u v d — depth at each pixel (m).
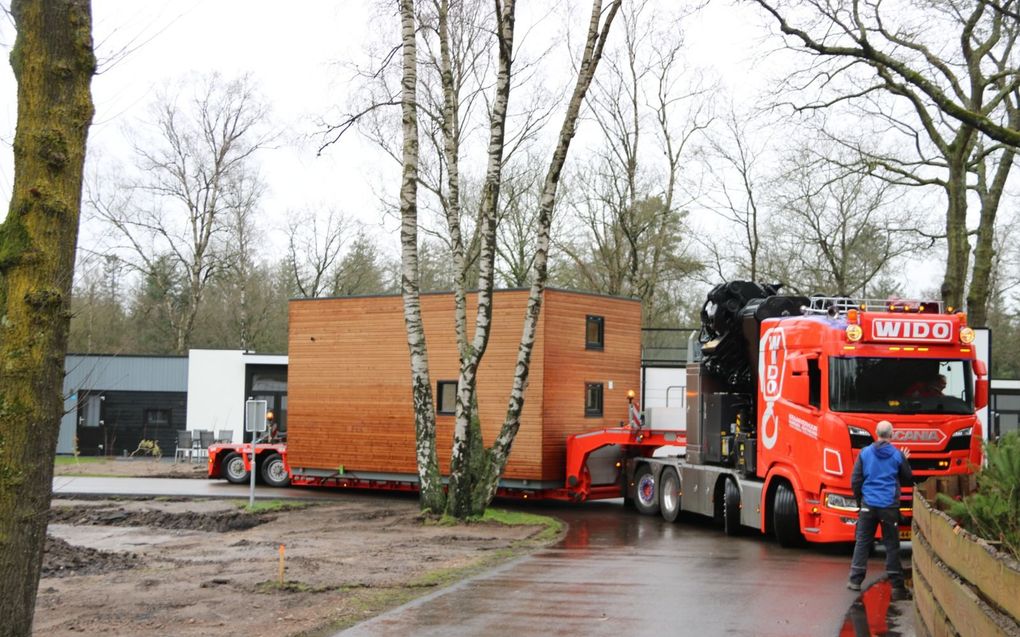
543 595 10.69
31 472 6.15
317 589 11.05
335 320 25.31
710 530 18.00
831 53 17.50
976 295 27.27
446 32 19.41
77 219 6.47
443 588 11.16
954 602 6.02
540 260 18.12
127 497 24.25
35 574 6.19
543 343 21.91
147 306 54.72
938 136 24.12
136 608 10.09
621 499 25.42
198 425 40.69
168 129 47.25
